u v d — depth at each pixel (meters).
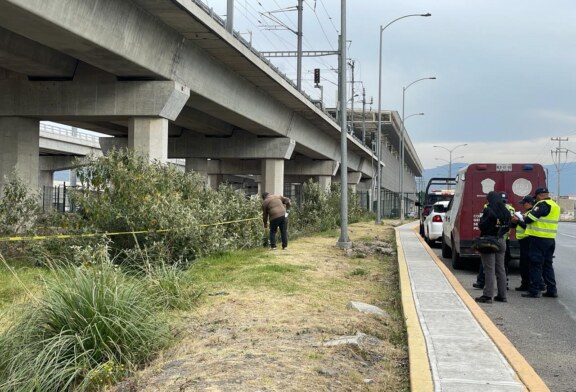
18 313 6.71
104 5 17.30
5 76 22.31
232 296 9.43
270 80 29.95
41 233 13.97
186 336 7.01
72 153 57.03
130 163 13.99
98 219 13.35
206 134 39.66
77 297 6.45
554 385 6.02
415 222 50.16
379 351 6.65
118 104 21.84
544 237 11.41
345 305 9.10
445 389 5.23
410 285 10.91
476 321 7.93
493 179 14.70
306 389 5.05
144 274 10.66
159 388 5.22
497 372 5.73
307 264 13.66
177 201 14.15
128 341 6.39
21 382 5.64
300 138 42.78
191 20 20.25
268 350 6.17
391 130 85.94
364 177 79.69
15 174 15.55
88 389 5.65
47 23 15.67
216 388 4.97
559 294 11.91
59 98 22.09
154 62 20.83
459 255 15.13
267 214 17.41
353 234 26.86
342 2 19.86
